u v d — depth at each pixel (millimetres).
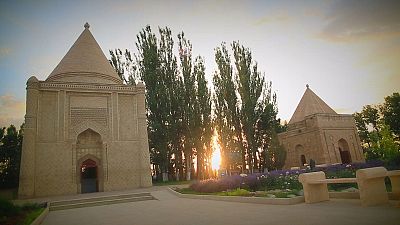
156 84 29875
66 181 20938
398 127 28969
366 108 33188
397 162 14523
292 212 6832
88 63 25359
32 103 21000
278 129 37406
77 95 22844
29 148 20078
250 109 28906
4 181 31500
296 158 31625
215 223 6281
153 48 30938
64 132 21703
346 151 30125
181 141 30609
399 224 4641
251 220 6230
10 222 9023
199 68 31141
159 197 16250
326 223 5191
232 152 28172
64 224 8672
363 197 6801
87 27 27953
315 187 8320
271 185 13516
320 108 31859
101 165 22328
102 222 8383
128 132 23625
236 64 30453
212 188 14883
